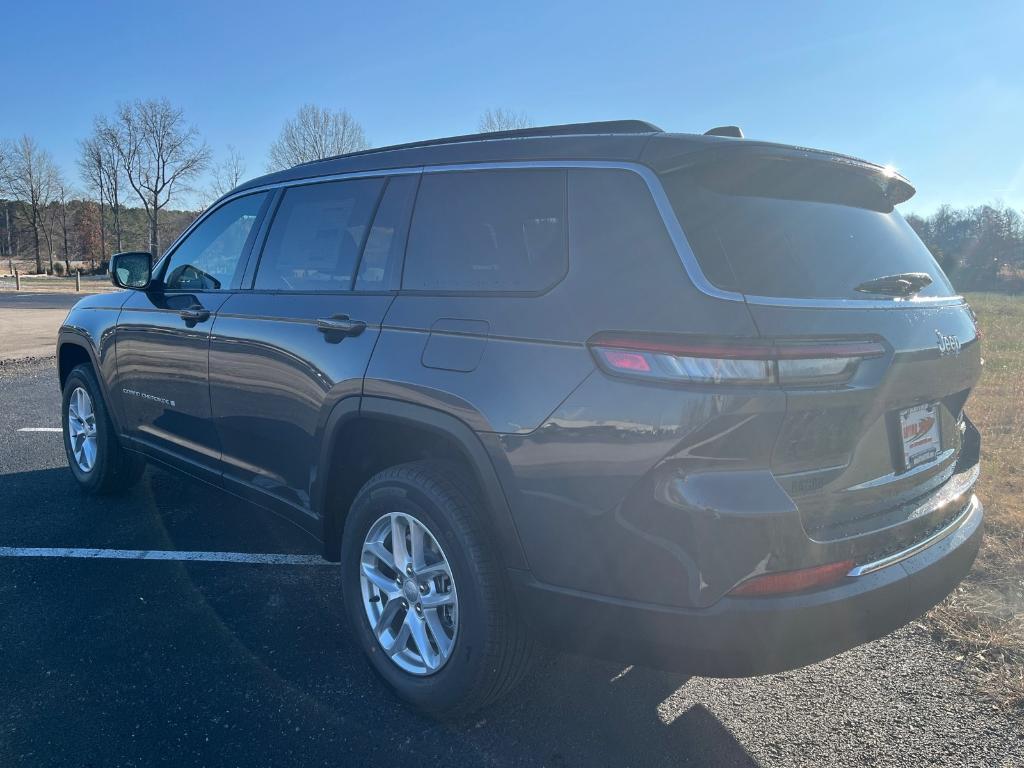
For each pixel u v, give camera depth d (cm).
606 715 265
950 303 271
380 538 277
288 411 313
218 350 352
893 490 238
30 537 416
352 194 319
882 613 218
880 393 220
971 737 255
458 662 245
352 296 297
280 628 321
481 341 243
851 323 218
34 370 1096
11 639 307
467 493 249
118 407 442
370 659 278
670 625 206
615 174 235
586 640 224
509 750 245
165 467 415
